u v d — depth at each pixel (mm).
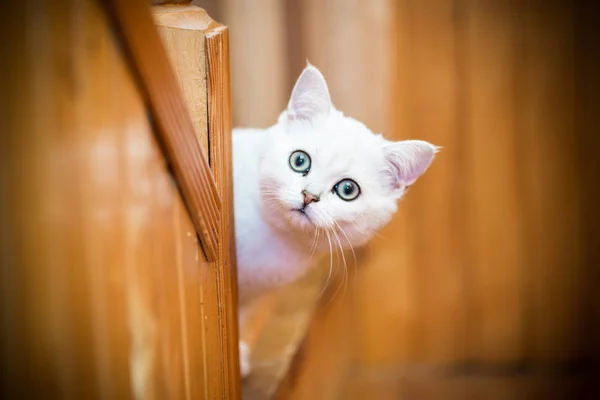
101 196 401
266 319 781
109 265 412
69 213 372
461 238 1008
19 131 340
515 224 1001
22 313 351
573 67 971
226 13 1001
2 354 344
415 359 1033
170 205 481
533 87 977
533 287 1011
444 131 992
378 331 1034
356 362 1040
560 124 980
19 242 344
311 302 817
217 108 537
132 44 416
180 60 526
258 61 1006
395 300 1024
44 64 351
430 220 1006
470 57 978
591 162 983
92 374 403
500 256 1008
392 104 989
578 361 1020
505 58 975
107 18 398
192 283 508
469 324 1024
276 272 696
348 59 989
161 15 528
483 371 1025
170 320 484
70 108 369
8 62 333
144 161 455
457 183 998
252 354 733
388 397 1029
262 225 676
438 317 1025
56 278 367
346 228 683
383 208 689
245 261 686
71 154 371
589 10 961
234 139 701
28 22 342
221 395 554
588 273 1004
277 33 1000
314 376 836
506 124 985
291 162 666
